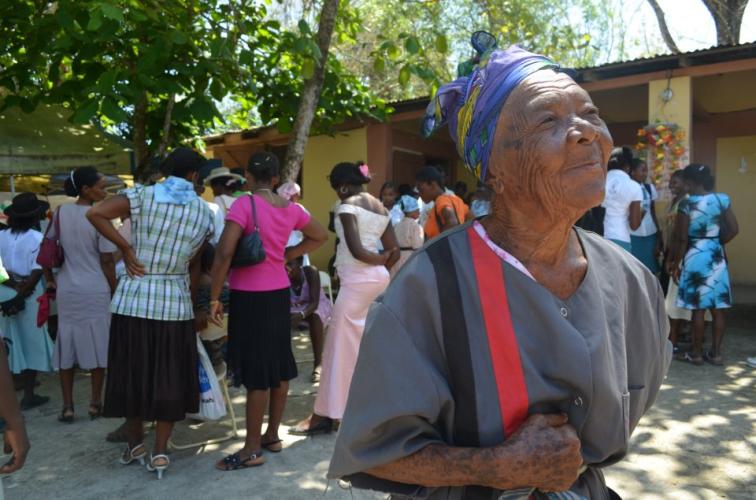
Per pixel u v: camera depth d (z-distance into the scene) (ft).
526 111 3.33
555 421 3.33
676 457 11.27
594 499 3.84
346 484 10.41
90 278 13.94
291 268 15.78
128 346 10.64
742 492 9.93
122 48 17.88
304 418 13.93
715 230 16.87
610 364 3.47
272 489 10.43
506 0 28.35
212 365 12.71
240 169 20.25
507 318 3.42
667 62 22.25
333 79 22.53
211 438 12.86
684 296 17.33
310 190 35.22
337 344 12.48
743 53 21.16
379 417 3.33
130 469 11.34
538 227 3.51
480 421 3.40
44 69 20.43
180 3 18.81
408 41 19.58
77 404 15.49
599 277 3.76
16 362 14.88
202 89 18.80
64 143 22.24
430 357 3.49
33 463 11.68
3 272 8.04
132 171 24.71
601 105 30.96
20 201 15.26
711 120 32.96
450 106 3.93
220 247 10.73
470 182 39.22
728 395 14.65
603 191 3.29
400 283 3.56
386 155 31.81
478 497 3.57
